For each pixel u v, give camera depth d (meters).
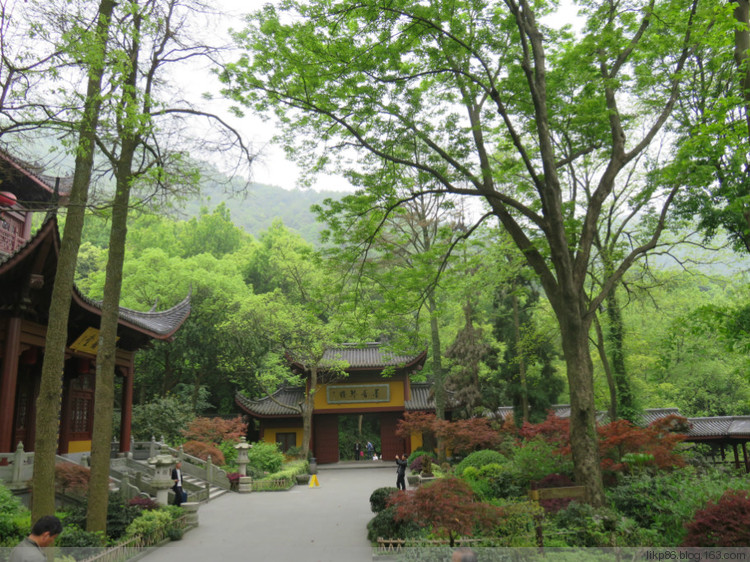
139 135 11.36
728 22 10.85
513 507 9.68
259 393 42.72
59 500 13.42
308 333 34.38
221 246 59.06
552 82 13.38
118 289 11.62
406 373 38.00
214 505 18.77
